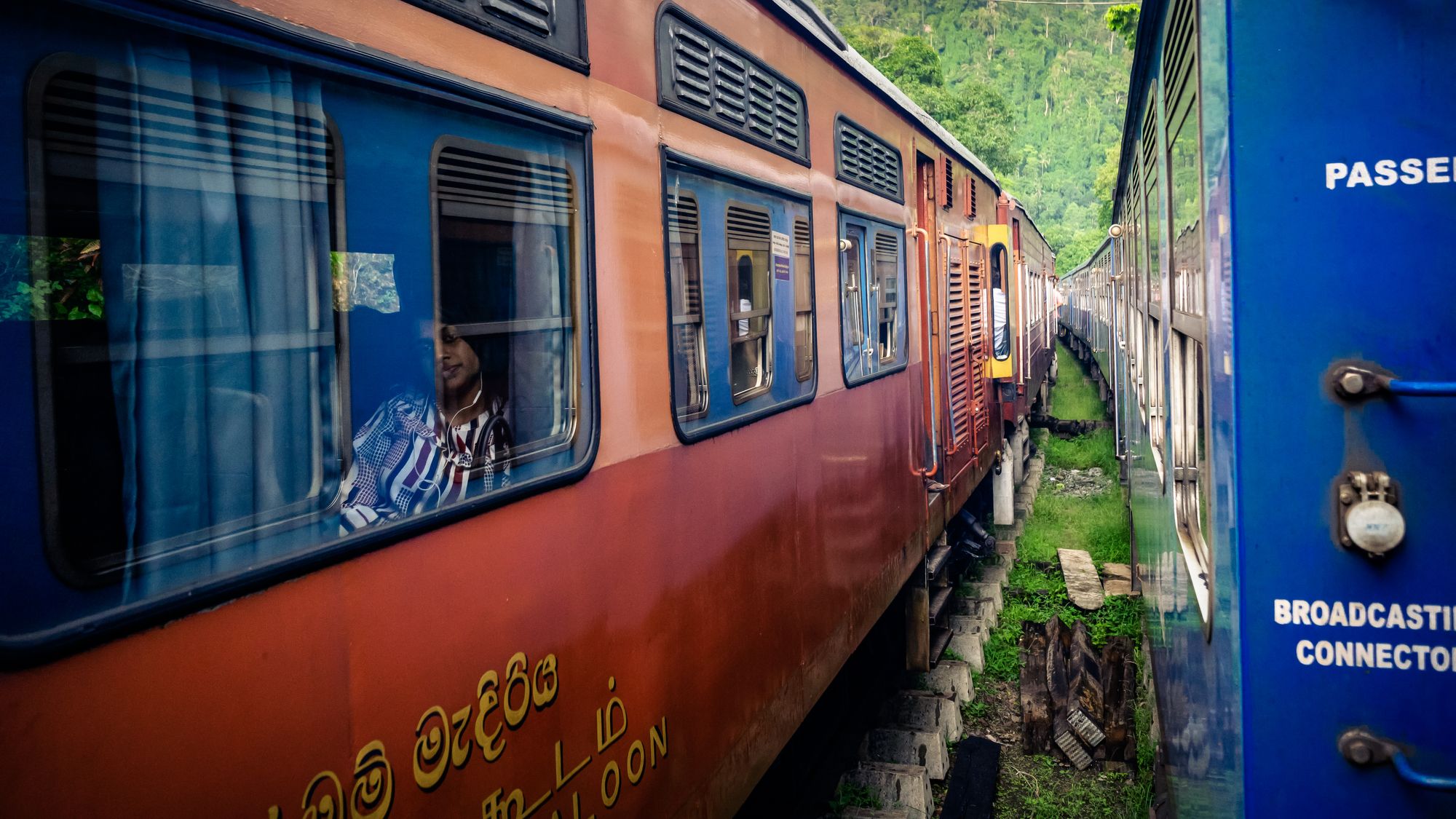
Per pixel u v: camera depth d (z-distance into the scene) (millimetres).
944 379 8148
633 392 2953
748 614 3928
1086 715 6855
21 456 1382
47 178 1411
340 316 1877
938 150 8227
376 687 1915
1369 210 2006
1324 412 2035
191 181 1602
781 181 4367
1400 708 2037
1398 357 2004
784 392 4395
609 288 2812
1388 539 1983
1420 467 1992
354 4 1881
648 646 3037
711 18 3594
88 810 1419
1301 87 2023
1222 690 2264
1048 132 197250
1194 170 2479
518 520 2377
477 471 2244
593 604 2711
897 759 6426
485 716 2232
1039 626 8273
